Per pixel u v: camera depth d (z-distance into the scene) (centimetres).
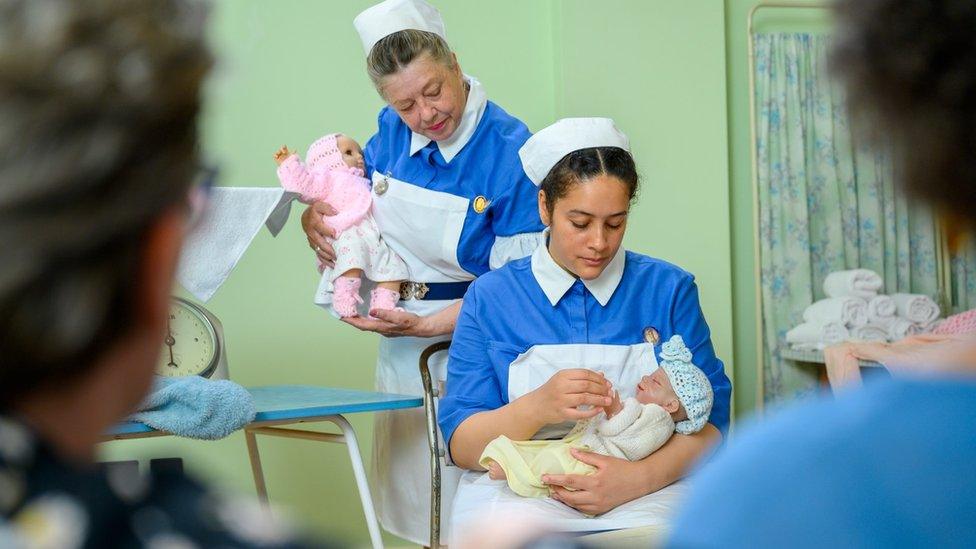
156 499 45
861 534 49
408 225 257
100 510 43
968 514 49
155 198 44
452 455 210
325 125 365
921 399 51
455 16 379
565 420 195
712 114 393
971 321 342
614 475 189
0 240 41
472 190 252
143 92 43
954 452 50
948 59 54
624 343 210
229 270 242
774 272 403
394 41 239
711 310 394
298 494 362
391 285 259
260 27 358
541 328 211
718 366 214
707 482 53
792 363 402
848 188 409
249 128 357
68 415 46
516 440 199
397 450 270
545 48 386
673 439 200
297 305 361
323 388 275
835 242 409
